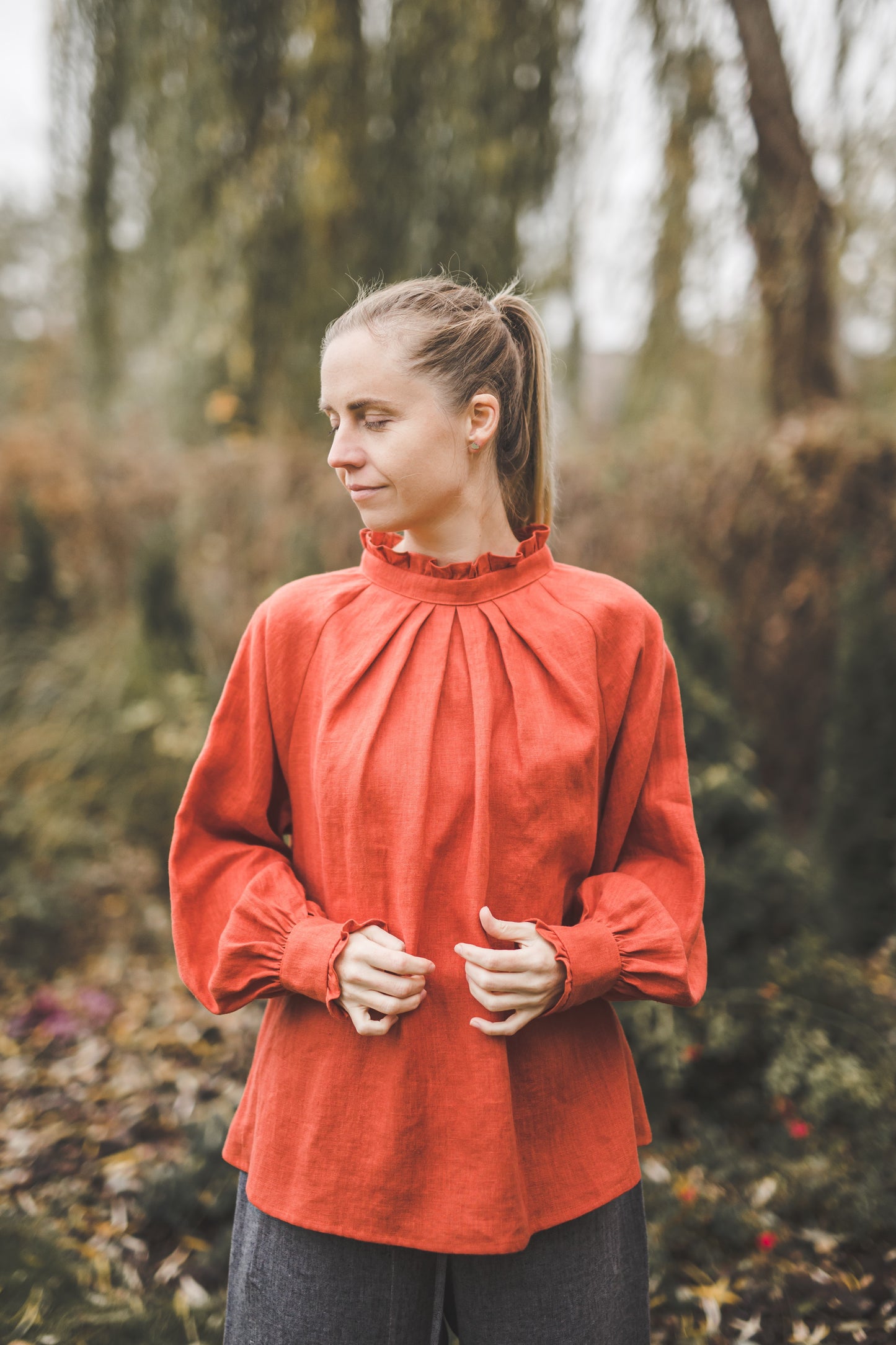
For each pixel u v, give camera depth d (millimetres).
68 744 4535
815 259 3859
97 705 4625
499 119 3688
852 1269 1887
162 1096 2771
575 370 4410
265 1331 1052
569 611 1131
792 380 4293
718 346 4473
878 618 3236
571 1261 1055
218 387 5184
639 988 1062
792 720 4156
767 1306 1814
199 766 1168
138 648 4656
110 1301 1876
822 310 4133
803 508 4012
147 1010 3283
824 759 3609
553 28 3625
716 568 4172
